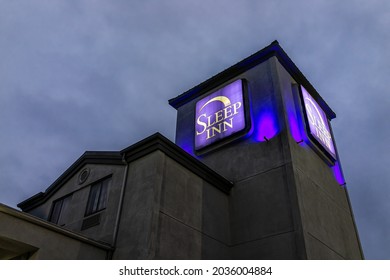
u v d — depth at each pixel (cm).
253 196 1497
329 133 2044
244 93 1819
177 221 1200
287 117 1638
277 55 1889
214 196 1475
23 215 946
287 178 1433
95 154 1545
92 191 1462
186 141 1994
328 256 1370
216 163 1748
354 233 1758
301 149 1627
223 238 1413
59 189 1677
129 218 1179
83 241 1077
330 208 1620
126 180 1310
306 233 1284
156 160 1244
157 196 1165
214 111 1911
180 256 1143
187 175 1359
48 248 978
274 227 1355
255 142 1650
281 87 1736
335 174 1916
